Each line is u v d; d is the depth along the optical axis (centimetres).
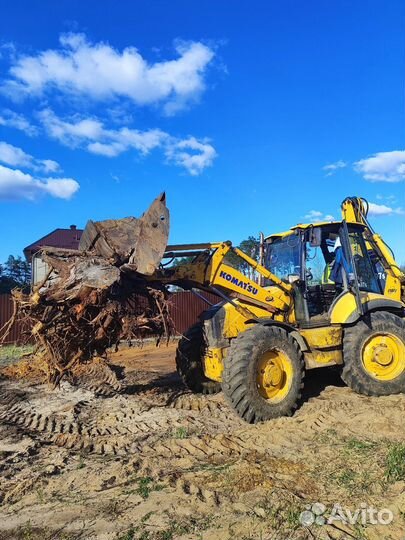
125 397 758
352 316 686
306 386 767
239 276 650
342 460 451
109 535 332
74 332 571
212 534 328
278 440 517
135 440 542
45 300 546
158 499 382
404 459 435
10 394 809
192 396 730
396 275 777
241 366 583
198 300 1873
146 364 1140
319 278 732
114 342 600
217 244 636
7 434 582
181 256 634
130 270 575
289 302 680
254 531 330
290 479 413
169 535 328
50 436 574
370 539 318
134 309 584
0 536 338
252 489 394
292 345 626
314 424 566
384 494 380
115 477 430
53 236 2339
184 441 523
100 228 607
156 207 571
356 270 735
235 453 484
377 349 697
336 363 694
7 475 451
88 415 664
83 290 551
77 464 471
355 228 763
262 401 589
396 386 693
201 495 388
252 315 660
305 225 716
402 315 777
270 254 774
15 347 1273
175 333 714
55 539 330
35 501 391
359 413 604
